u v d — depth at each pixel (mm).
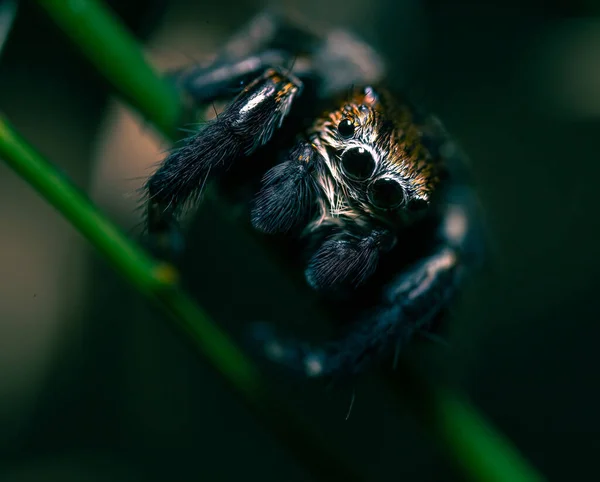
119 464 71
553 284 71
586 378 69
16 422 71
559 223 72
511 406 69
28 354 72
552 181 72
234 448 72
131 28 61
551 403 69
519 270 71
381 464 68
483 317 70
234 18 60
